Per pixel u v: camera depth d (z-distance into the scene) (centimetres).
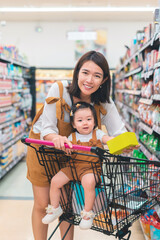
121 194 152
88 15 958
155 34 248
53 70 962
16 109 533
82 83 156
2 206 312
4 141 420
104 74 159
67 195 162
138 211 160
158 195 164
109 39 1045
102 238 245
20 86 560
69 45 1050
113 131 183
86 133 162
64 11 905
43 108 175
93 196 144
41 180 179
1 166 412
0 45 434
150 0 793
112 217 152
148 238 217
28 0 789
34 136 179
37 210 192
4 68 424
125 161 156
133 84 438
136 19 1012
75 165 153
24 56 654
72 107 163
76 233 254
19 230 257
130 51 460
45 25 1041
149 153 266
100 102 178
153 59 268
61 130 170
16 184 391
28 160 183
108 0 793
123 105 588
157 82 246
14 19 1005
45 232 199
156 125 249
